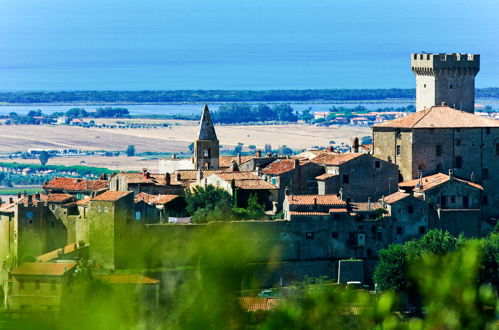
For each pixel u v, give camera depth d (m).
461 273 132.50
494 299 131.50
